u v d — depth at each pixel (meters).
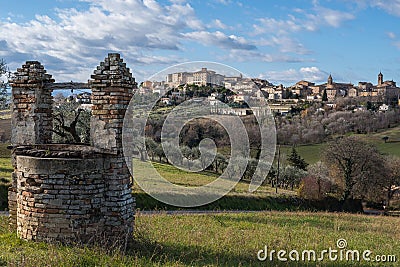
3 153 35.19
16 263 7.40
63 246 8.89
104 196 9.30
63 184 9.04
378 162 40.25
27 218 9.30
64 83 10.22
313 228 16.84
